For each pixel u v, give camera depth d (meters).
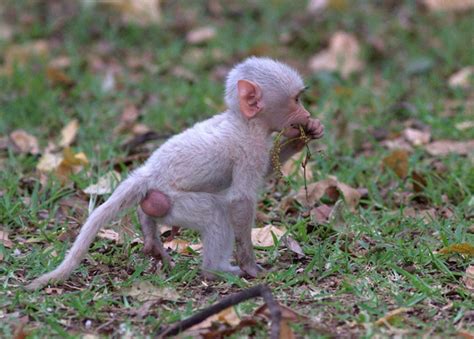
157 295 7.75
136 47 16.34
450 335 7.07
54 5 17.64
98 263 8.57
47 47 16.22
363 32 16.28
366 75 15.12
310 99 14.16
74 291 7.91
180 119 13.37
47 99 13.79
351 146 12.29
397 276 8.24
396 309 7.52
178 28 16.80
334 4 17.03
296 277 8.19
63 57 15.77
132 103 14.02
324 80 14.76
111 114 13.47
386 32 16.41
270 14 16.97
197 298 7.80
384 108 13.59
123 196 7.97
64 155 11.05
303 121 8.19
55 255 8.73
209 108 13.58
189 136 8.06
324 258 8.56
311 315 7.43
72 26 16.86
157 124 13.11
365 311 7.48
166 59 15.55
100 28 16.77
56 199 10.24
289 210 10.16
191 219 7.98
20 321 7.26
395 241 9.00
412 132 12.50
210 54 15.59
